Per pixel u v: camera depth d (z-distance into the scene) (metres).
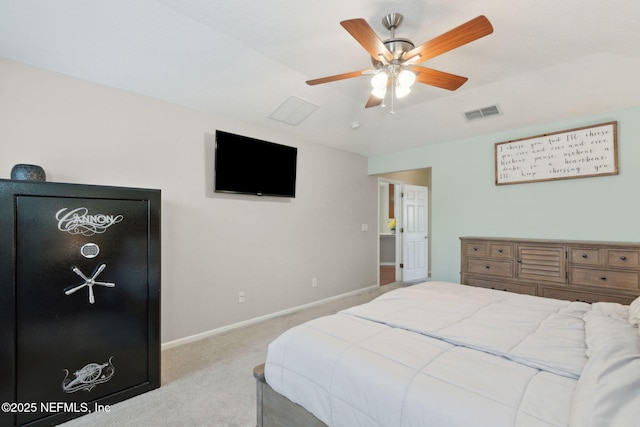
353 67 2.73
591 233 3.08
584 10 1.92
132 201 2.13
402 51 1.93
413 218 5.97
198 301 3.08
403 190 5.82
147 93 2.72
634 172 2.86
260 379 1.64
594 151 3.04
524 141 3.48
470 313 1.81
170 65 2.50
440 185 4.22
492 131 3.71
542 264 3.03
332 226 4.53
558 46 2.35
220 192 3.23
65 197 1.87
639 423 0.77
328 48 2.44
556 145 3.26
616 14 1.95
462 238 3.60
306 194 4.16
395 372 1.17
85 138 2.43
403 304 1.99
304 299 4.13
